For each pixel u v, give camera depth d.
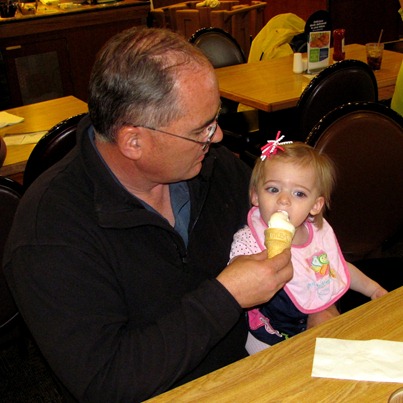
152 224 1.20
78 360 1.06
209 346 1.11
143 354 1.08
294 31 4.03
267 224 1.44
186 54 1.09
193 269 1.32
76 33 5.13
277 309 1.49
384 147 1.82
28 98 5.13
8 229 1.68
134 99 1.06
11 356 2.47
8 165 2.37
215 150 1.48
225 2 5.24
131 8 5.28
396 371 1.04
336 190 1.81
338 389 1.01
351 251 1.91
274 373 1.05
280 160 1.42
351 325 1.17
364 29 6.35
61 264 1.08
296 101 3.01
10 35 4.84
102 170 1.17
